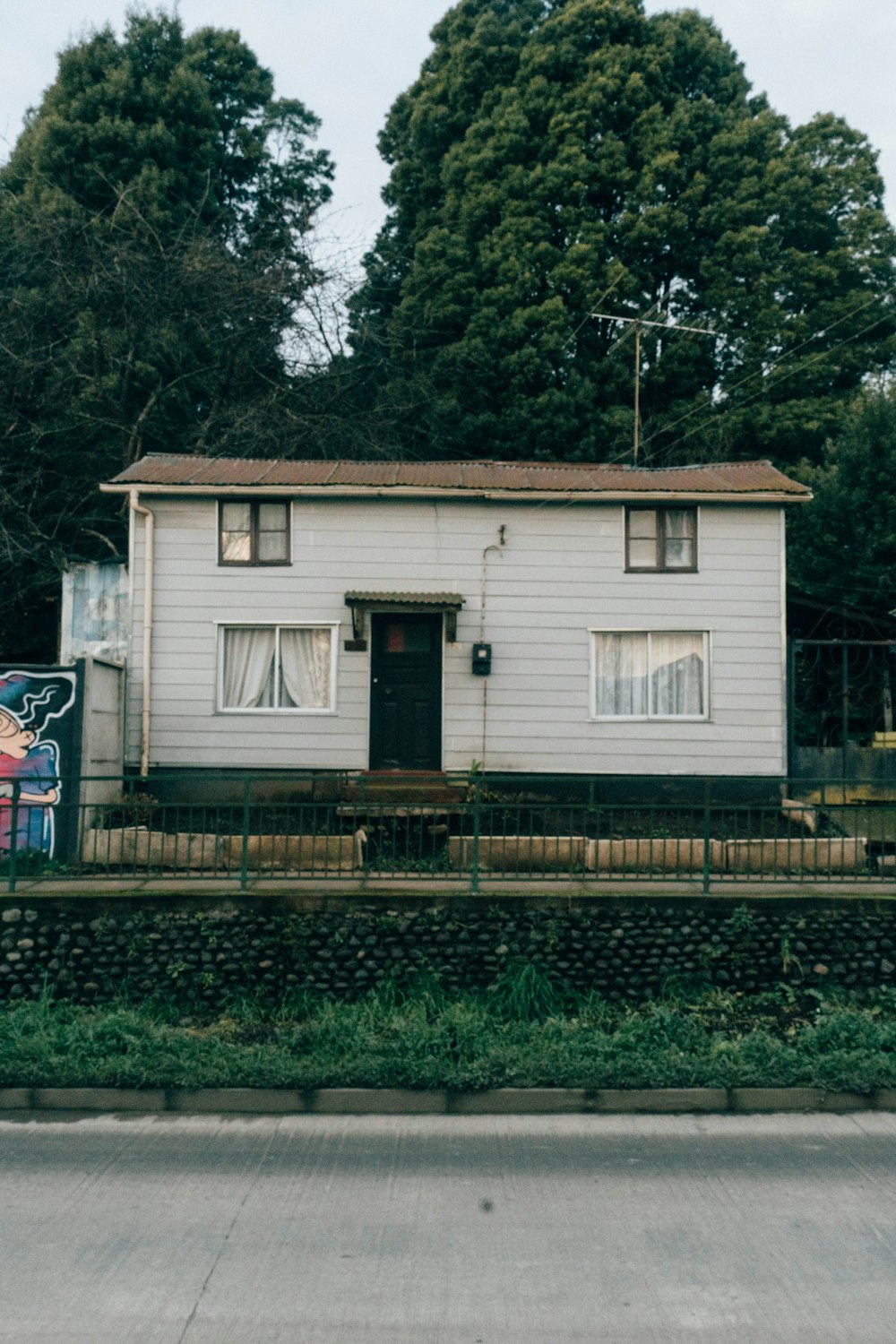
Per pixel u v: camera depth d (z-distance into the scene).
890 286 28.94
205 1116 7.97
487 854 11.86
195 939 10.41
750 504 15.89
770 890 10.93
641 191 27.53
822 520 21.52
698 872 11.68
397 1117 7.99
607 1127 7.76
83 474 23.56
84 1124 7.75
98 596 16.75
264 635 15.89
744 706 15.83
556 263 27.22
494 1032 9.44
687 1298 5.02
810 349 28.34
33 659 22.50
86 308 23.33
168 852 11.95
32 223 23.16
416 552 15.95
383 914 10.51
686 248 28.28
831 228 29.53
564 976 10.47
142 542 15.80
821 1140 7.46
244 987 10.33
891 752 16.97
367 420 25.38
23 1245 5.61
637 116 28.47
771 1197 6.34
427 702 15.91
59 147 25.59
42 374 23.56
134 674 15.59
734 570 15.92
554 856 11.94
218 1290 5.09
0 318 22.97
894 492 20.91
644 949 10.55
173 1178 6.65
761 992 10.53
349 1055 8.61
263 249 25.22
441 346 28.00
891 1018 10.00
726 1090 8.19
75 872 11.61
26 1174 6.71
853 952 10.55
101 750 13.94
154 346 23.44
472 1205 6.21
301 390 25.28
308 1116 8.02
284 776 11.26
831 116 29.84
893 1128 7.72
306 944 10.43
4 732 12.86
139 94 26.61
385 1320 4.80
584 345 27.61
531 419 25.92
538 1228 5.86
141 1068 8.27
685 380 27.84
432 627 15.97
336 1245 5.62
